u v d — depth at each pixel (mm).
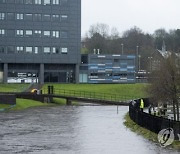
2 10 106562
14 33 107188
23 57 107688
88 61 112500
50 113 53719
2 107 58875
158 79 46031
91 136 32156
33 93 76625
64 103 76938
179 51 60094
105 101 73750
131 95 91500
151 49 180625
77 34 110250
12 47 107188
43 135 32719
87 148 26750
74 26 110062
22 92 77750
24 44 107750
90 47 195000
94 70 112875
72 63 110312
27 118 46344
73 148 26781
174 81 43688
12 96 61750
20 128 37094
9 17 106938
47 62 108812
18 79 108812
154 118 31203
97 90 93812
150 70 58594
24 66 109250
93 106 69438
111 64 113812
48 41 108812
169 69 43938
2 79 107688
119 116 49719
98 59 113250
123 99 83562
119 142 28984
